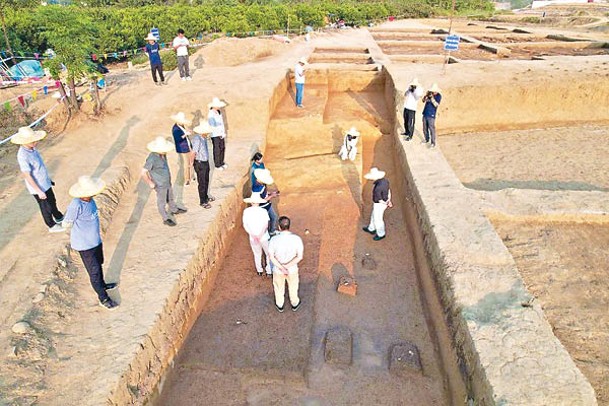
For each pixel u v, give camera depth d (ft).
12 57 57.47
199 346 21.74
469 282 20.15
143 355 17.47
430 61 67.46
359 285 26.11
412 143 37.35
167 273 21.43
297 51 76.59
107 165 31.96
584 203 26.84
